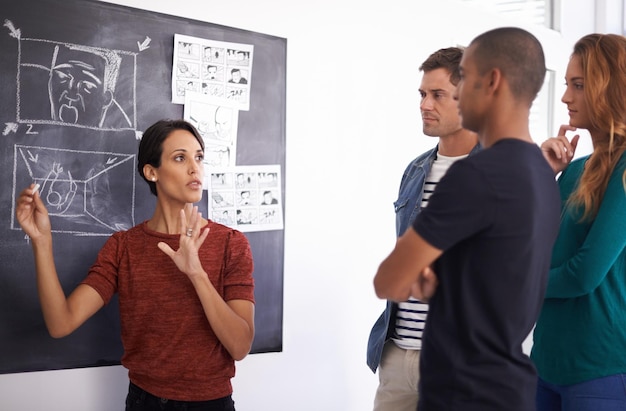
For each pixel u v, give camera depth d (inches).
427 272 56.3
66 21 84.2
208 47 96.4
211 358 76.6
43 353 83.8
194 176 78.2
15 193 81.2
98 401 88.4
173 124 79.7
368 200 118.1
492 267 54.6
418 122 126.3
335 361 113.7
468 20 135.9
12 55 80.7
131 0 89.7
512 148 55.7
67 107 84.5
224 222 98.2
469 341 55.6
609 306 71.7
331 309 112.9
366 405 118.6
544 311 76.2
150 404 75.9
